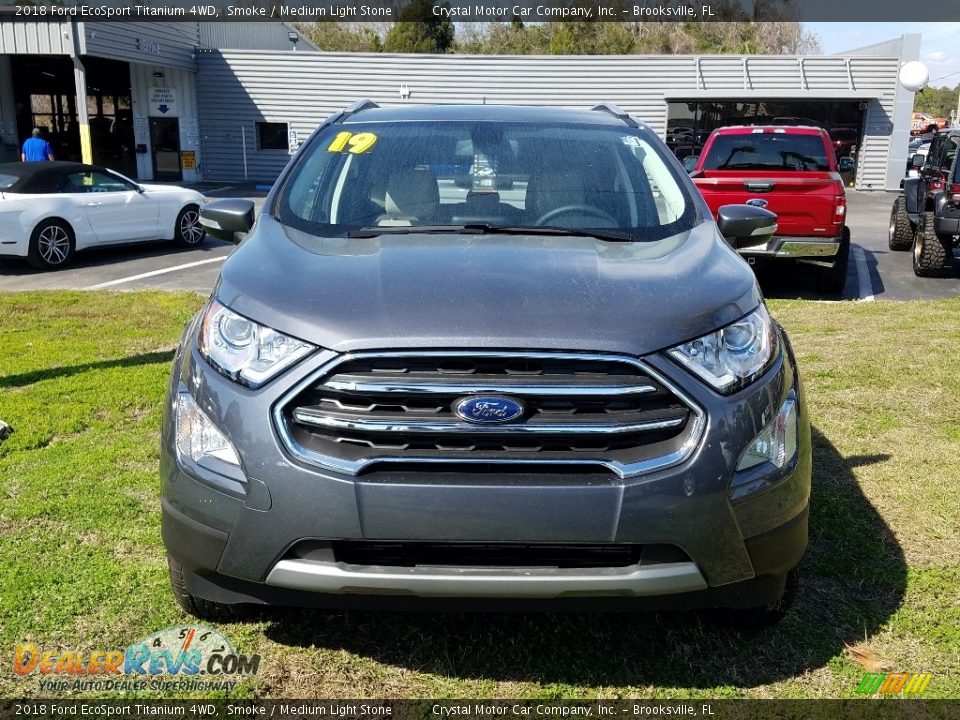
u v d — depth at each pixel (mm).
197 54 29172
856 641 2900
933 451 4551
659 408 2389
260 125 30125
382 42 58719
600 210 3375
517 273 2664
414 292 2512
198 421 2482
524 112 4137
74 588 3148
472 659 2807
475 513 2303
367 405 2352
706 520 2363
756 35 54500
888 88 28766
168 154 29344
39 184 11406
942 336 6957
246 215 3533
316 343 2369
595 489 2312
